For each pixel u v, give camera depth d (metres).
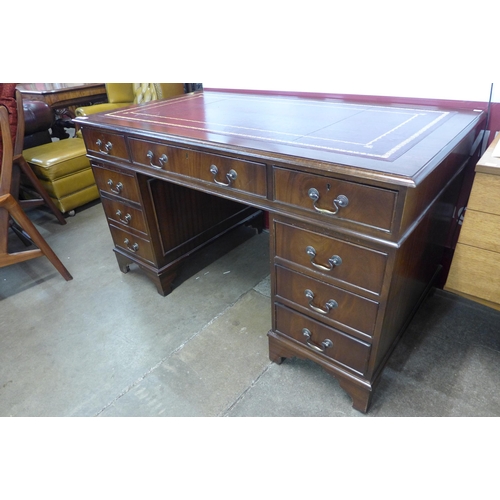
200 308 1.61
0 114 1.40
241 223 1.98
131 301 1.68
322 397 1.21
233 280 1.76
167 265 1.64
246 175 0.98
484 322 1.43
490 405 1.14
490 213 0.98
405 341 1.37
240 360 1.35
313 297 1.05
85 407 1.22
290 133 1.04
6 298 1.74
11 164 1.53
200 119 1.26
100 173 1.53
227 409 1.19
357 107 1.30
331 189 0.83
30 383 1.32
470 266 1.09
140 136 1.22
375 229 0.81
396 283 0.92
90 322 1.57
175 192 1.55
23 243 2.16
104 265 1.95
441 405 1.15
